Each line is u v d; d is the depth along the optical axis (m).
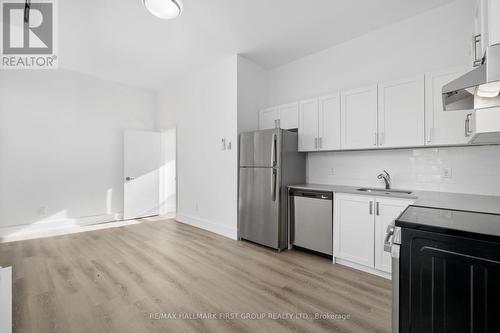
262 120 3.86
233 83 3.66
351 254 2.51
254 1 2.41
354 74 3.11
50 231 3.97
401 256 1.15
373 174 2.90
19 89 3.81
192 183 4.47
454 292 1.02
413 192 2.42
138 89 5.27
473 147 2.26
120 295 1.99
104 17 2.66
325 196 2.76
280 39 3.16
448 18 2.42
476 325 0.98
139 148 5.09
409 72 2.66
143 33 3.01
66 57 3.72
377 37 2.91
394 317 1.16
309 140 3.21
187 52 3.54
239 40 3.19
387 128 2.52
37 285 2.15
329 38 3.13
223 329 1.58
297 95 3.75
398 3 2.44
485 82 1.01
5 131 3.69
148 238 3.60
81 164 4.44
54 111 4.14
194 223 4.38
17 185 3.78
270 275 2.37
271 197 3.10
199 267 2.55
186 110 4.64
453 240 1.03
